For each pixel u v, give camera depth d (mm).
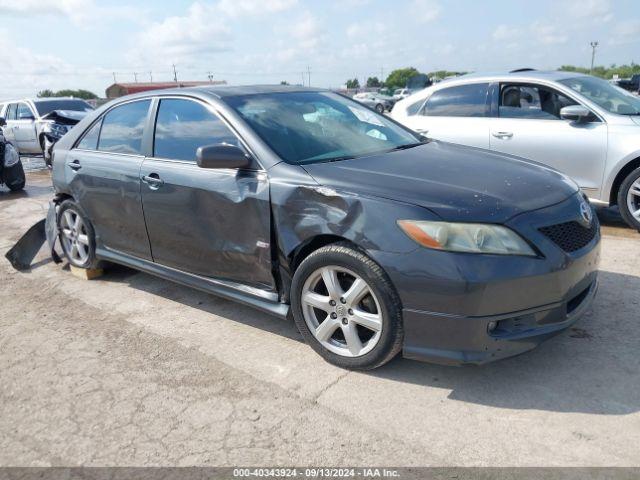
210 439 2699
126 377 3299
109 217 4461
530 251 2760
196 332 3838
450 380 3051
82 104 15969
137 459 2592
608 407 2738
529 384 2971
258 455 2566
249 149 3482
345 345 3223
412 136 4258
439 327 2793
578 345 3322
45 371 3424
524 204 2900
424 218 2766
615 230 5672
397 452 2523
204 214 3652
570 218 2977
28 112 15078
